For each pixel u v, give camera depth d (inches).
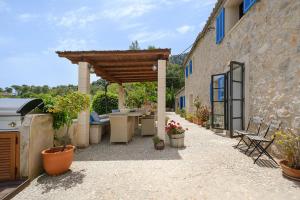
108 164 139.0
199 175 115.3
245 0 198.2
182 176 114.4
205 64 370.3
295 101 128.0
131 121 237.5
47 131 135.2
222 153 162.1
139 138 243.6
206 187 99.8
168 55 192.4
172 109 1111.6
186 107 599.5
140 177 114.5
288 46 135.6
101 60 215.9
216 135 250.4
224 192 94.1
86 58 198.5
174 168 128.0
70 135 177.9
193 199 88.4
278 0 146.9
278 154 142.9
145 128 254.5
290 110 133.0
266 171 120.2
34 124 116.6
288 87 135.4
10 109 111.4
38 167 121.6
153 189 99.0
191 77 513.0
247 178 109.9
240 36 215.2
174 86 1236.5
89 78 206.4
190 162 140.0
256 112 181.3
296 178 105.4
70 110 130.4
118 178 113.7
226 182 105.1
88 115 201.5
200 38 394.6
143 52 185.3
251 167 127.5
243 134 165.0
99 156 159.9
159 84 194.7
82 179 113.3
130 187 101.8
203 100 383.9
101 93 408.5
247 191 94.6
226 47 260.1
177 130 187.9
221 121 283.6
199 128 320.8
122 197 91.7
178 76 1239.5
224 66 268.1
